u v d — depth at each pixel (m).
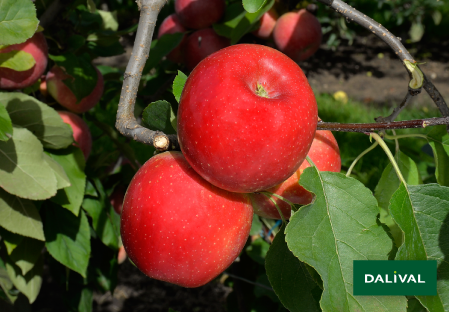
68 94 0.71
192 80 0.41
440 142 0.49
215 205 0.43
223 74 0.40
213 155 0.40
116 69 1.01
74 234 0.67
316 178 0.43
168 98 0.90
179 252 0.43
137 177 0.45
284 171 0.41
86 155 0.74
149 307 1.40
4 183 0.54
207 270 0.45
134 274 1.55
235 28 0.71
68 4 0.72
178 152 0.46
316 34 0.83
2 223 0.58
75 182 0.62
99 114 1.84
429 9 2.38
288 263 0.46
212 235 0.43
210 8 0.78
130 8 2.47
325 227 0.42
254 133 0.39
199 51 0.81
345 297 0.40
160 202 0.43
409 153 0.77
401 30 3.06
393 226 0.50
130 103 0.46
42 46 0.64
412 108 2.37
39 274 0.70
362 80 2.75
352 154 1.77
